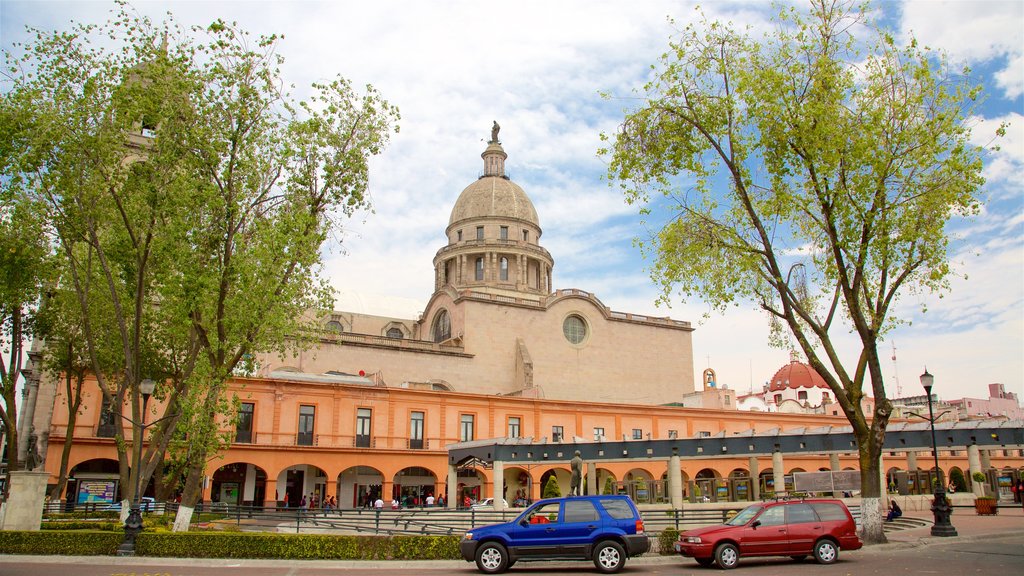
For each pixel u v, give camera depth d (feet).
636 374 252.83
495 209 292.20
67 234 93.56
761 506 64.95
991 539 79.05
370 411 179.22
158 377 119.75
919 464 236.84
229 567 66.18
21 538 73.46
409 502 177.99
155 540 72.95
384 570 65.00
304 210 88.53
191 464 85.15
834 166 70.74
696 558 62.95
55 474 142.61
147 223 91.25
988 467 152.87
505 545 62.54
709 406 238.07
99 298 106.63
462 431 190.39
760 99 72.90
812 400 316.81
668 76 78.69
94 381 150.61
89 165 88.94
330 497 166.71
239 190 88.38
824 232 78.54
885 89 72.08
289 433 167.43
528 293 277.85
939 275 71.92
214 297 88.17
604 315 253.65
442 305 247.50
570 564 69.00
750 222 80.89
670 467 130.00
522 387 223.30
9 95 85.92
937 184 70.85
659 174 81.30
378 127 92.02
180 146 86.53
